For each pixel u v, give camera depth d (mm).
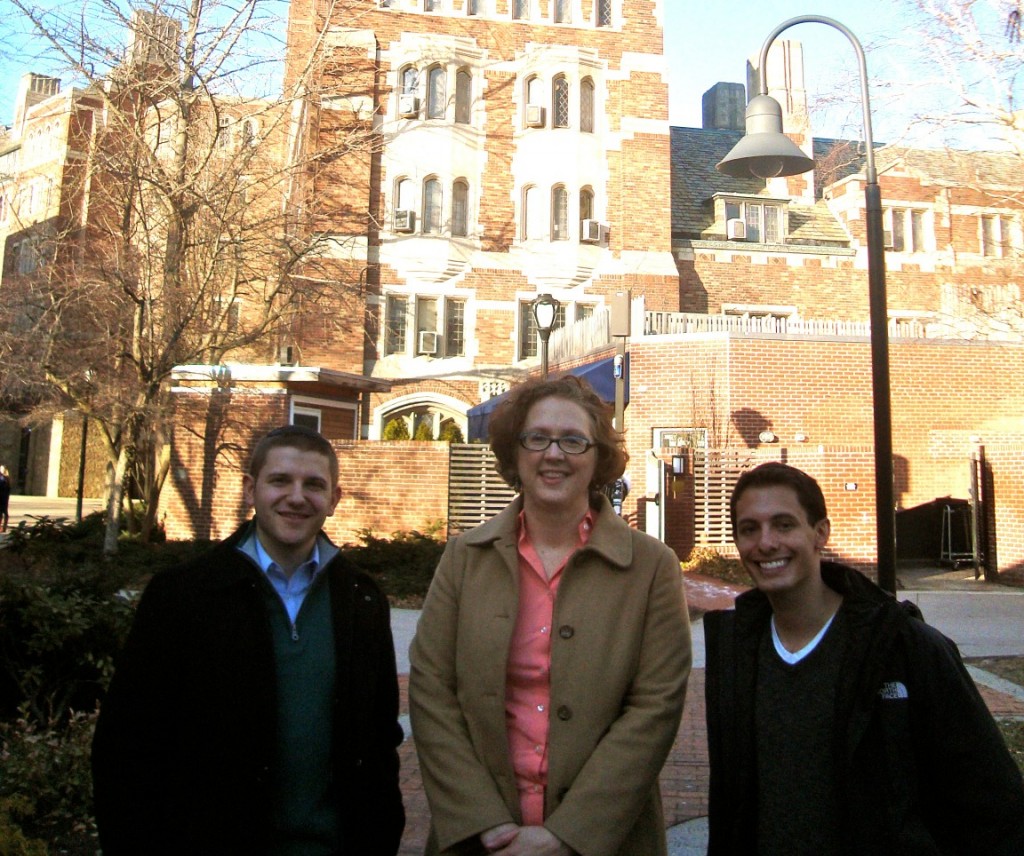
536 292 26281
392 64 26109
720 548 15523
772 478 2633
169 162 17562
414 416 25781
